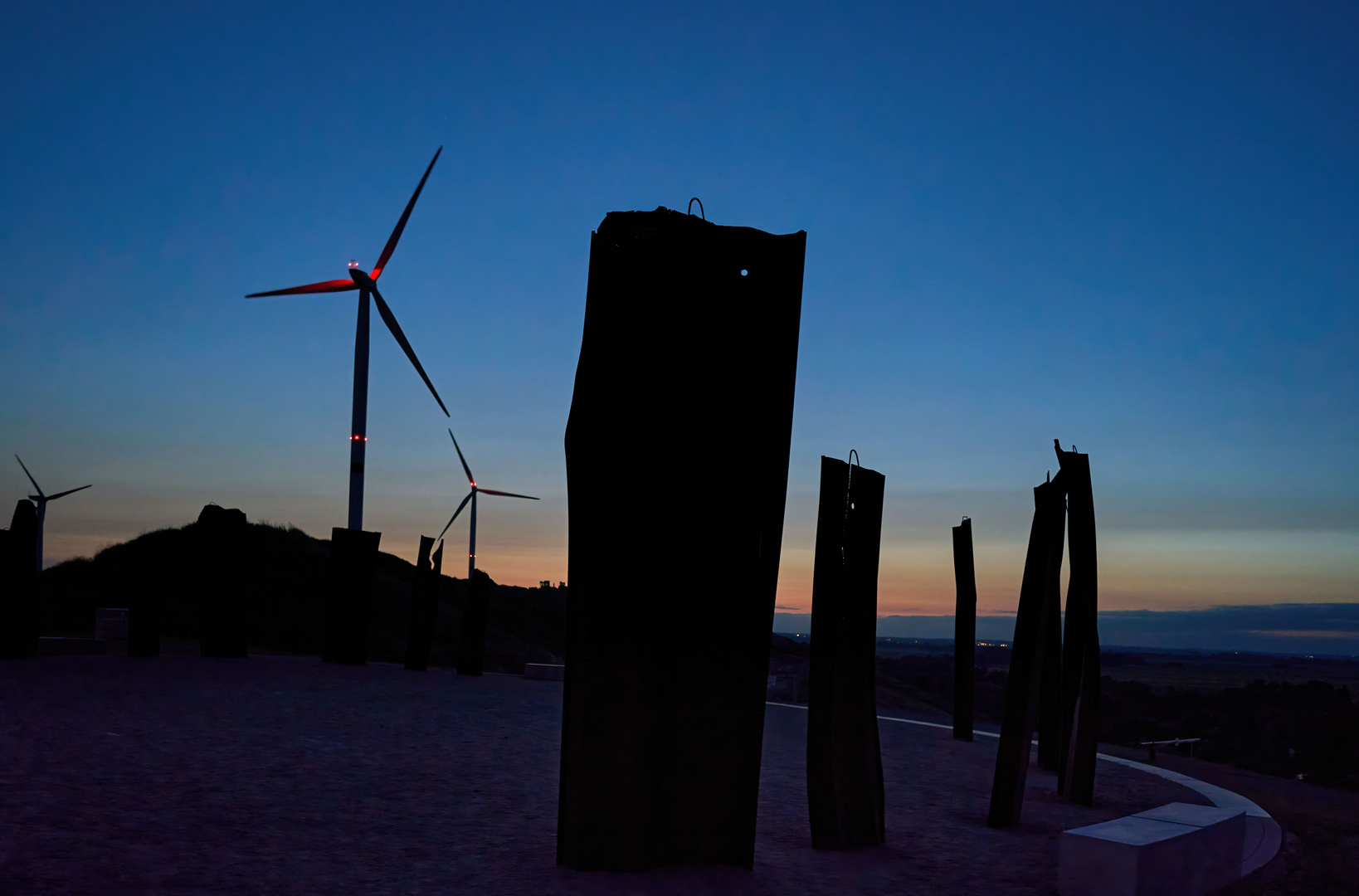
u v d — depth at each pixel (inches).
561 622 2859.3
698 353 298.2
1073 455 467.8
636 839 272.1
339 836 292.2
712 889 259.1
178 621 1573.6
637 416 290.0
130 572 1785.2
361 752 451.5
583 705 276.1
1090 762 434.9
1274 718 1112.8
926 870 295.6
